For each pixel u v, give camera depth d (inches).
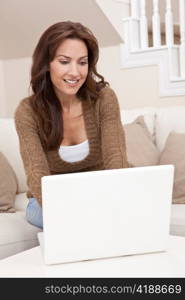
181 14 130.9
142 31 137.1
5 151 97.9
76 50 61.1
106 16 133.4
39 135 67.8
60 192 48.0
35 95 67.2
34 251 56.2
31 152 64.5
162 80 133.6
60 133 67.8
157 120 106.3
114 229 50.9
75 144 70.2
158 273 47.7
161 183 50.9
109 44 142.3
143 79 137.6
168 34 131.6
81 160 70.2
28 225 72.9
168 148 95.0
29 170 63.0
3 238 67.4
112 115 68.2
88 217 49.7
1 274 48.4
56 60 61.9
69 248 50.4
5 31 155.9
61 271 48.9
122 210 50.4
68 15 139.9
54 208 48.4
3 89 167.6
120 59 140.6
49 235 49.5
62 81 62.3
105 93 69.8
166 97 134.3
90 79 68.0
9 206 86.3
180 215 76.9
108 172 49.0
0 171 89.1
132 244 52.2
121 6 137.8
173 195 89.0
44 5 140.6
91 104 69.6
